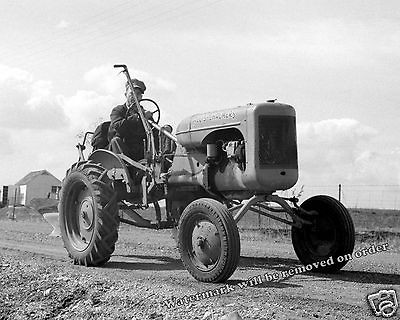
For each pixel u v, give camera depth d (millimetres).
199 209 8445
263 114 8805
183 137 9688
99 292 7676
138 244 14281
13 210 34938
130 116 10906
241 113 8906
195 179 9586
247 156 8781
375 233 17656
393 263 10828
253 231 18562
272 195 9211
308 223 9609
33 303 7641
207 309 6648
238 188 9039
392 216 24172
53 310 7391
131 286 7902
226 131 9250
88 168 10609
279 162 8844
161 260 11219
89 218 10445
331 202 9406
